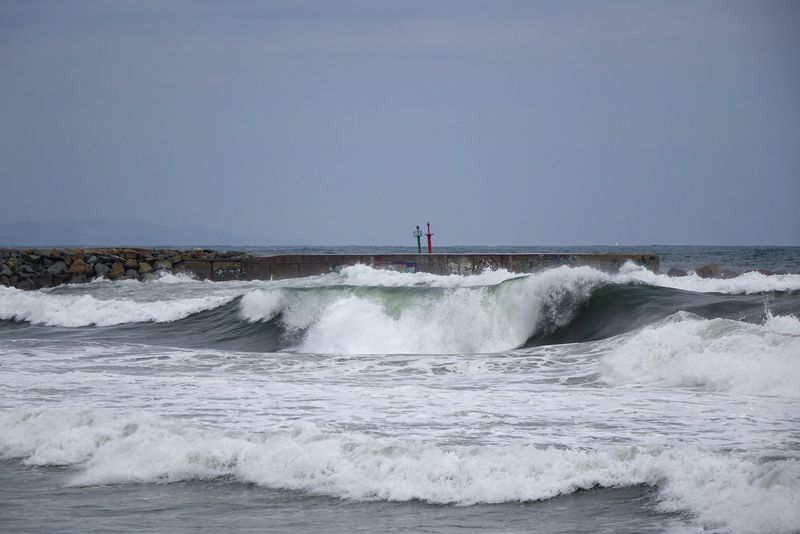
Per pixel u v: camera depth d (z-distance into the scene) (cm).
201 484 2366
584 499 2080
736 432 2672
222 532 1978
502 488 2166
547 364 4438
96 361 5000
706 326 3972
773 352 3575
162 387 3925
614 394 3475
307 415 3155
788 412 2961
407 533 1930
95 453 2666
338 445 2502
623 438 2641
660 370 3759
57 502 2250
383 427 2906
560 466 2255
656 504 2008
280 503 2177
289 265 11456
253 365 4788
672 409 3084
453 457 2341
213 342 6744
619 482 2161
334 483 2289
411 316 6234
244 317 7300
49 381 4156
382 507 2111
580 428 2822
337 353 5728
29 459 2684
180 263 12250
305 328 6644
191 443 2630
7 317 8431
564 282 6034
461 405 3322
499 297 6050
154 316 7931
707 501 1969
